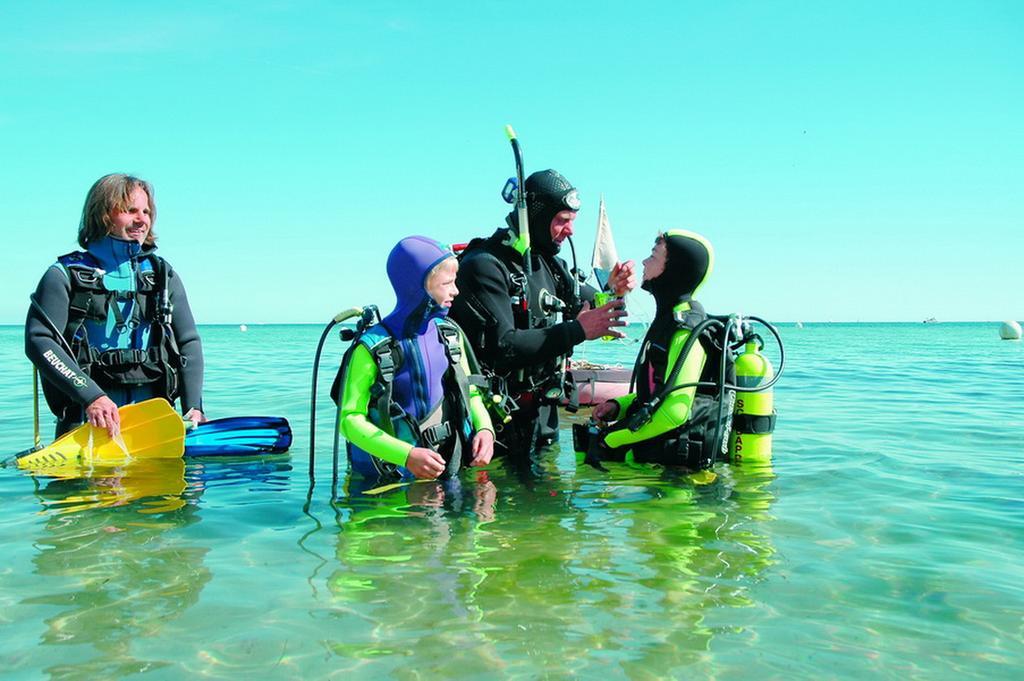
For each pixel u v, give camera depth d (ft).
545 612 6.93
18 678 5.74
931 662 6.04
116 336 13.69
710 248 13.30
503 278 13.98
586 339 13.65
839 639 6.42
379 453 11.65
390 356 12.03
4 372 39.47
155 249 14.28
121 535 9.21
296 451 15.01
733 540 9.02
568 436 16.79
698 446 12.92
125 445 13.67
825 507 10.55
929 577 7.80
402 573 7.90
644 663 5.99
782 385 31.17
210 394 27.07
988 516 10.09
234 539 9.07
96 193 13.33
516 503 10.78
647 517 10.03
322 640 6.36
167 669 5.88
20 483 12.01
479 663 5.99
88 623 6.67
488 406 13.82
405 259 12.16
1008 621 6.78
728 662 6.02
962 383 32.09
